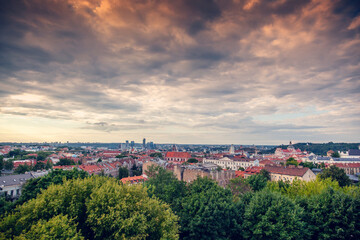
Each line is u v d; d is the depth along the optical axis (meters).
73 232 27.12
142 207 35.41
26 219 30.14
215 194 46.91
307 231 43.53
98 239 31.80
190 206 43.69
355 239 43.28
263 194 47.50
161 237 32.50
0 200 48.53
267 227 41.41
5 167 149.25
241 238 46.00
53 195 33.75
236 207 48.06
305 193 58.78
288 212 41.94
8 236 27.44
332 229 44.03
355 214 42.59
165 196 49.69
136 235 30.55
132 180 96.81
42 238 24.59
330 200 46.31
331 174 97.62
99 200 33.06
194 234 40.44
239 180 66.38
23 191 50.28
